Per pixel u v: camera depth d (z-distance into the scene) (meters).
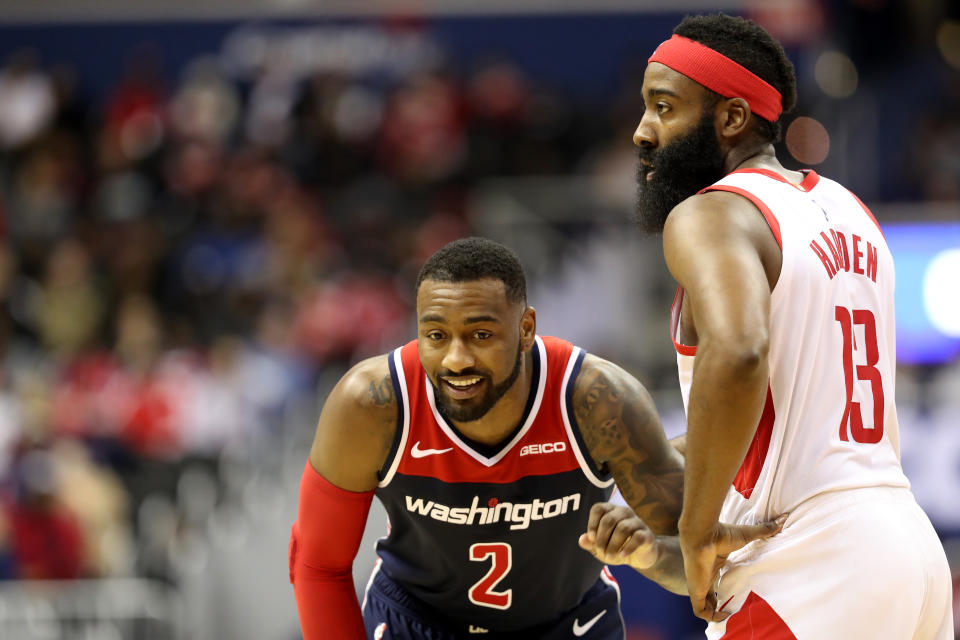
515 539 10.48
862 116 37.62
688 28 9.30
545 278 32.25
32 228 40.06
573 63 44.97
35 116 43.44
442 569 10.91
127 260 37.47
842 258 8.89
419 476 10.18
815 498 8.41
